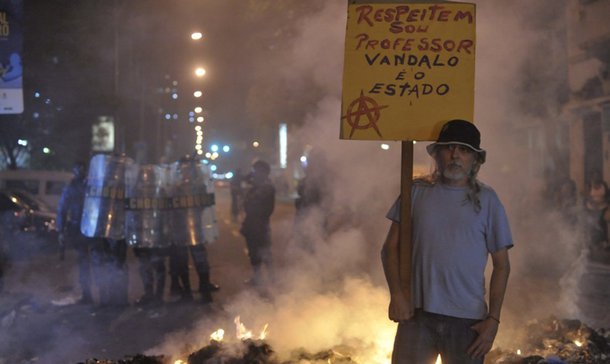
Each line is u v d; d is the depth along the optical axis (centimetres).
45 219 1716
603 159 1914
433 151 389
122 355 737
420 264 385
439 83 422
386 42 425
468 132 378
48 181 2116
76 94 2233
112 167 1042
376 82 424
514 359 514
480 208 379
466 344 379
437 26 424
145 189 1039
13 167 2639
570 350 557
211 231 1088
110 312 977
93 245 1043
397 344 395
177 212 1053
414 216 390
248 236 1131
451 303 377
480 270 379
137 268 1430
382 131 422
